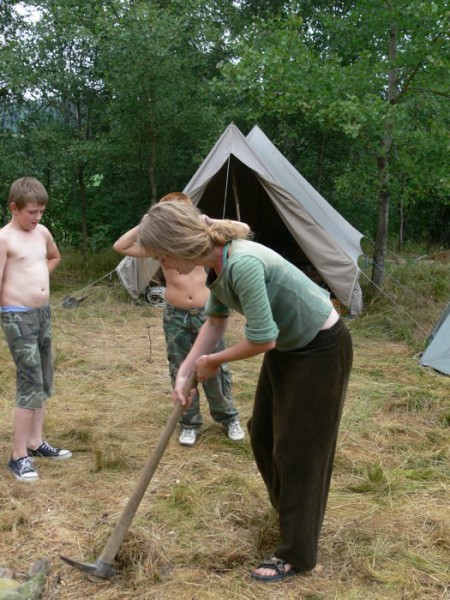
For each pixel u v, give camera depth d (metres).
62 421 3.96
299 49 7.58
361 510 2.91
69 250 11.48
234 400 4.46
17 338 3.13
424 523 2.79
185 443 3.63
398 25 7.49
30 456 3.43
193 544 2.61
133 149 9.91
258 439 2.46
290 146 12.21
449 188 7.55
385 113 7.06
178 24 8.60
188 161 11.05
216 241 1.98
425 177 7.97
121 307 7.67
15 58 9.03
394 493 3.08
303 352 2.19
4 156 9.45
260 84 7.54
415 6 6.87
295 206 6.80
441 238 15.68
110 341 6.13
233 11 11.85
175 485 3.13
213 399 3.62
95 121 10.13
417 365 5.40
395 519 2.82
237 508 2.88
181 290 3.52
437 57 6.99
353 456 3.53
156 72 8.70
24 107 10.12
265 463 2.50
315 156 12.49
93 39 8.69
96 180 11.34
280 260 2.13
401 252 13.80
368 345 6.16
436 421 4.12
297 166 12.65
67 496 2.98
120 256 10.80
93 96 9.79
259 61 7.48
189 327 3.55
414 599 2.28
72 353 5.59
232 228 2.01
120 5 8.49
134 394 4.55
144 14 8.38
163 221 1.92
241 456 3.52
